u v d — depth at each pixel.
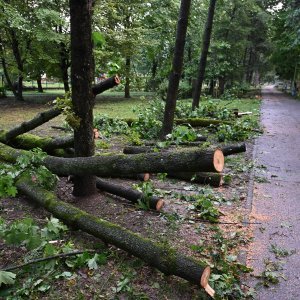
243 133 8.96
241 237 3.74
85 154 4.55
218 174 5.34
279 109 17.61
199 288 2.87
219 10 24.39
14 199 4.79
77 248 3.47
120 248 3.28
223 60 25.34
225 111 11.47
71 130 10.04
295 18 20.48
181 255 2.89
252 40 29.94
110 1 17.41
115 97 25.77
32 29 17.06
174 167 3.50
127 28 20.83
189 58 25.55
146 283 2.94
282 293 2.86
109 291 2.84
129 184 5.39
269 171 6.23
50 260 3.15
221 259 3.25
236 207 4.57
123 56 20.98
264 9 29.58
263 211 4.45
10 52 21.31
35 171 4.64
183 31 7.59
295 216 4.31
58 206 3.93
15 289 2.84
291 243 3.65
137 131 9.02
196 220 4.14
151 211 4.36
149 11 22.02
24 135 6.64
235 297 2.79
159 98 14.16
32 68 21.98
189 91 25.48
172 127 8.10
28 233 3.20
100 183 4.88
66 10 19.12
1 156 5.91
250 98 26.11
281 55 29.77
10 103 19.62
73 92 4.37
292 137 9.52
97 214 4.25
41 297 2.76
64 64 21.03
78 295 2.78
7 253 3.40
